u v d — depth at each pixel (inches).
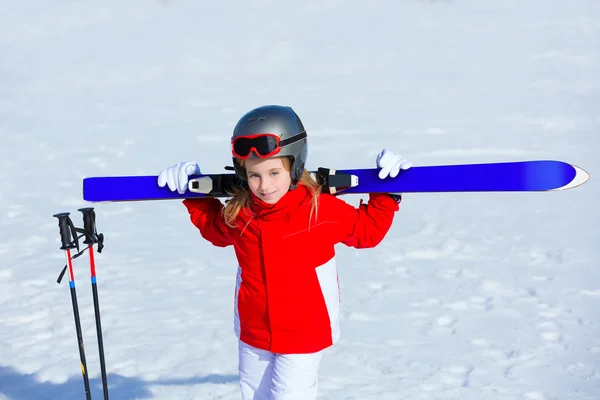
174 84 753.6
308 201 112.8
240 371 123.1
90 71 825.5
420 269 261.3
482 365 185.3
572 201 346.3
